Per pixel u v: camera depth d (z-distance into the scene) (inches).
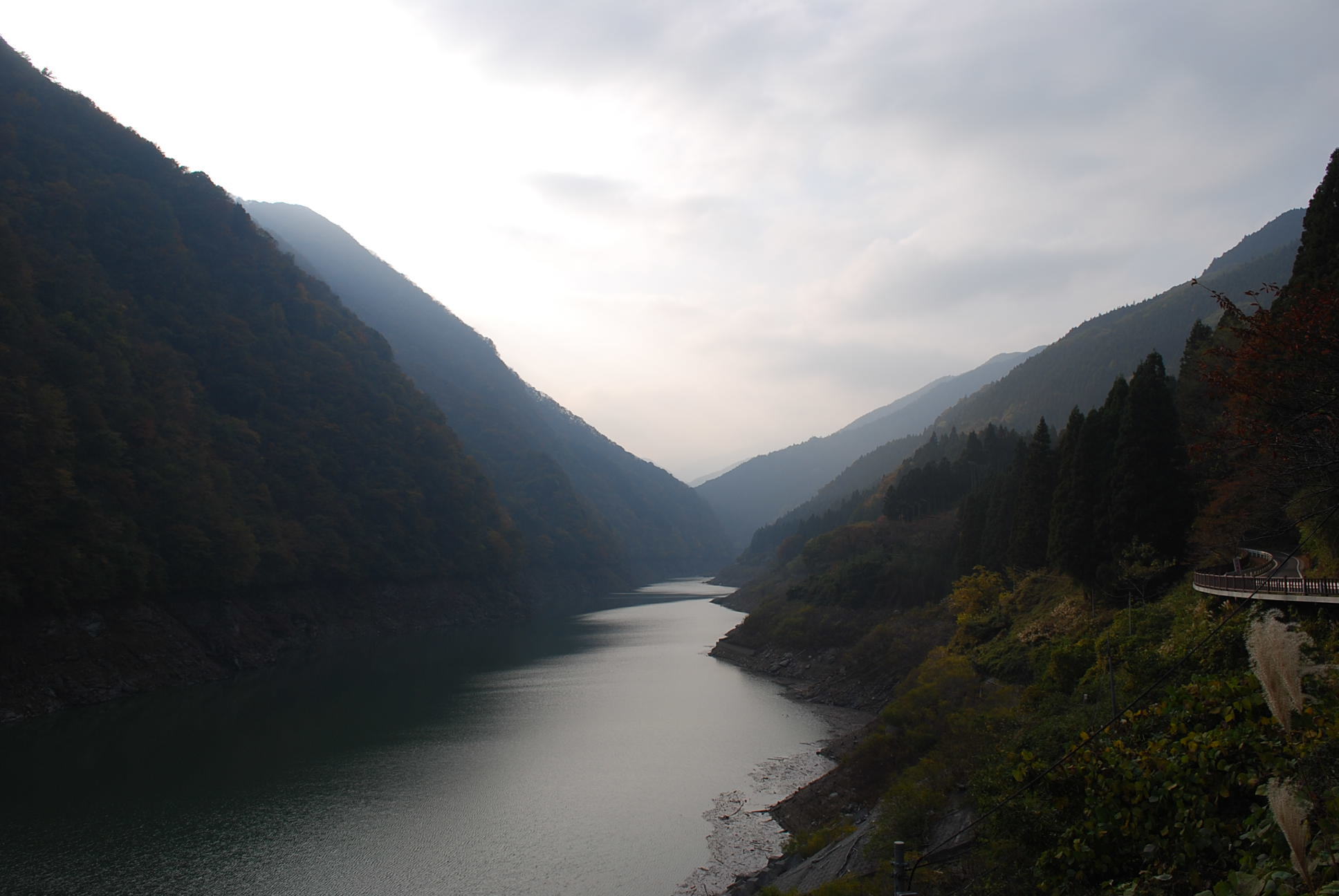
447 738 2199.8
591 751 2081.7
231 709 2524.6
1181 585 1521.9
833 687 2844.5
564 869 1360.7
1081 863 710.5
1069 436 2271.2
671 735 2246.6
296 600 4178.2
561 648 4062.5
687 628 5049.2
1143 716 845.8
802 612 3750.0
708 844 1467.8
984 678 1909.4
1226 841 590.6
